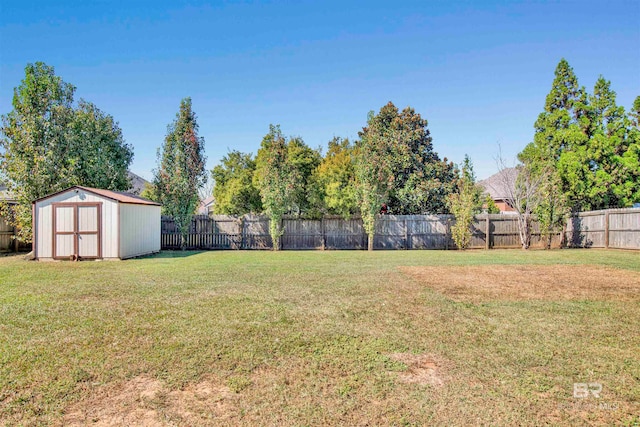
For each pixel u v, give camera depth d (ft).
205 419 8.79
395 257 43.78
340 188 58.70
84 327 15.40
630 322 16.38
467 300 20.53
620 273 30.07
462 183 59.57
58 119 47.78
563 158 66.33
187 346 13.26
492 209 80.33
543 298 21.06
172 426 8.51
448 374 11.17
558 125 70.38
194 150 58.65
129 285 24.73
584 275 29.19
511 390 10.20
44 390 10.14
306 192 61.57
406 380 10.78
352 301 20.17
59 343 13.56
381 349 13.12
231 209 61.62
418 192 65.87
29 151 45.19
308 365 11.76
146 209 49.49
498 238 61.05
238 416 8.91
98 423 8.62
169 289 23.32
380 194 58.18
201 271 31.32
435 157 72.84
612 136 65.57
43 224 42.22
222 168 65.26
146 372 11.23
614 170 65.00
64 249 41.96
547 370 11.44
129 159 64.23
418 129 71.00
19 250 54.08
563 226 59.67
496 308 18.78
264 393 10.00
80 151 52.19
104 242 41.96
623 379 10.84
